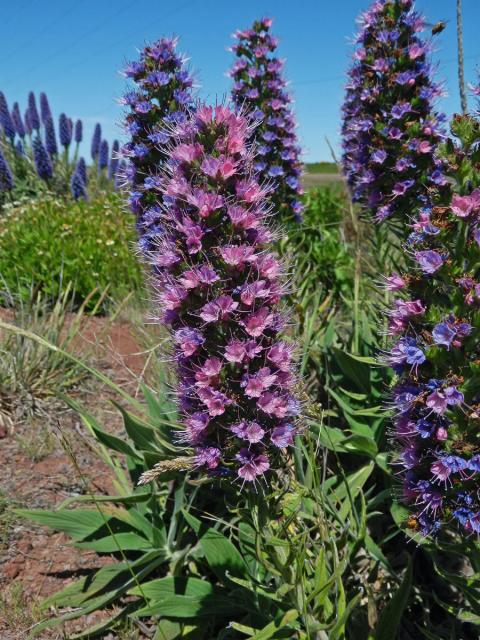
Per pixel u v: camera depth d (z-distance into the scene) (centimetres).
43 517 50
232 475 36
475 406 34
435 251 35
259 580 44
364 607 45
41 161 205
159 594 45
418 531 38
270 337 35
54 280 112
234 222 34
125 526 53
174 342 37
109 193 212
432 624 45
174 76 58
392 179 65
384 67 64
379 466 54
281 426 36
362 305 74
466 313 34
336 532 45
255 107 80
